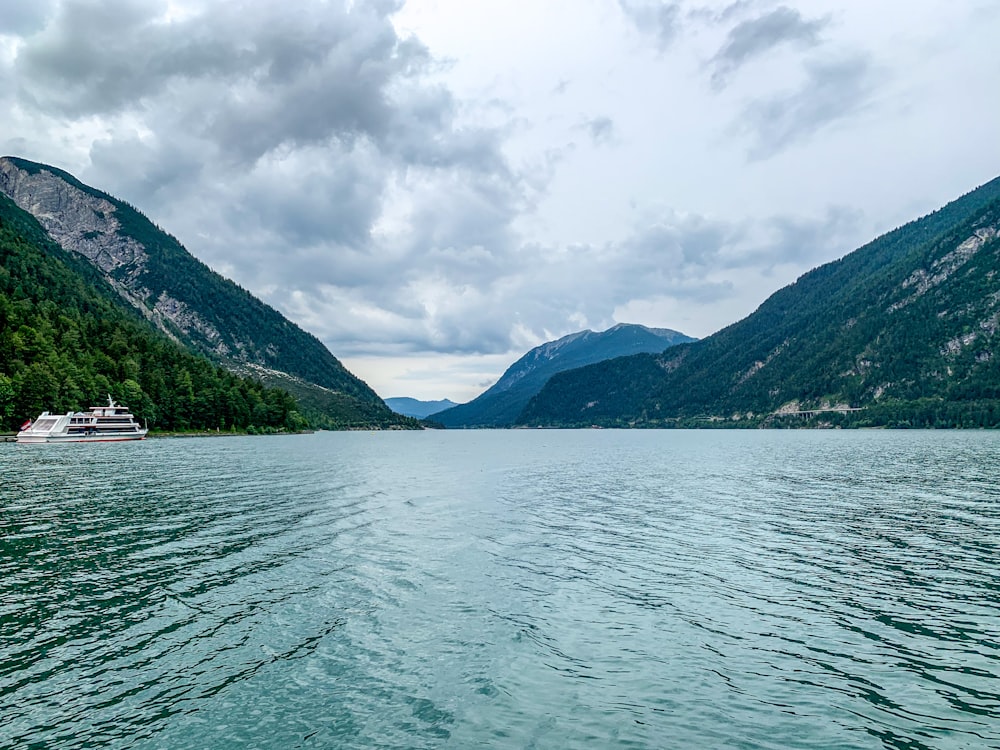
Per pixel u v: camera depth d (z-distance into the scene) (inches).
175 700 602.9
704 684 649.0
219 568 1074.7
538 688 639.1
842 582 1010.7
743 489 2297.0
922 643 754.2
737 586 989.8
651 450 5812.0
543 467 3553.2
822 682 652.7
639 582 1011.9
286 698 611.2
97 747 520.1
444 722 569.6
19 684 629.6
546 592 955.3
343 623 813.9
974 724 565.9
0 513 1625.2
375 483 2517.2
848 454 4446.4
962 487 2273.6
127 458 3767.2
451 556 1181.1
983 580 1019.3
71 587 953.5
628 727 562.9
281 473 2874.0
